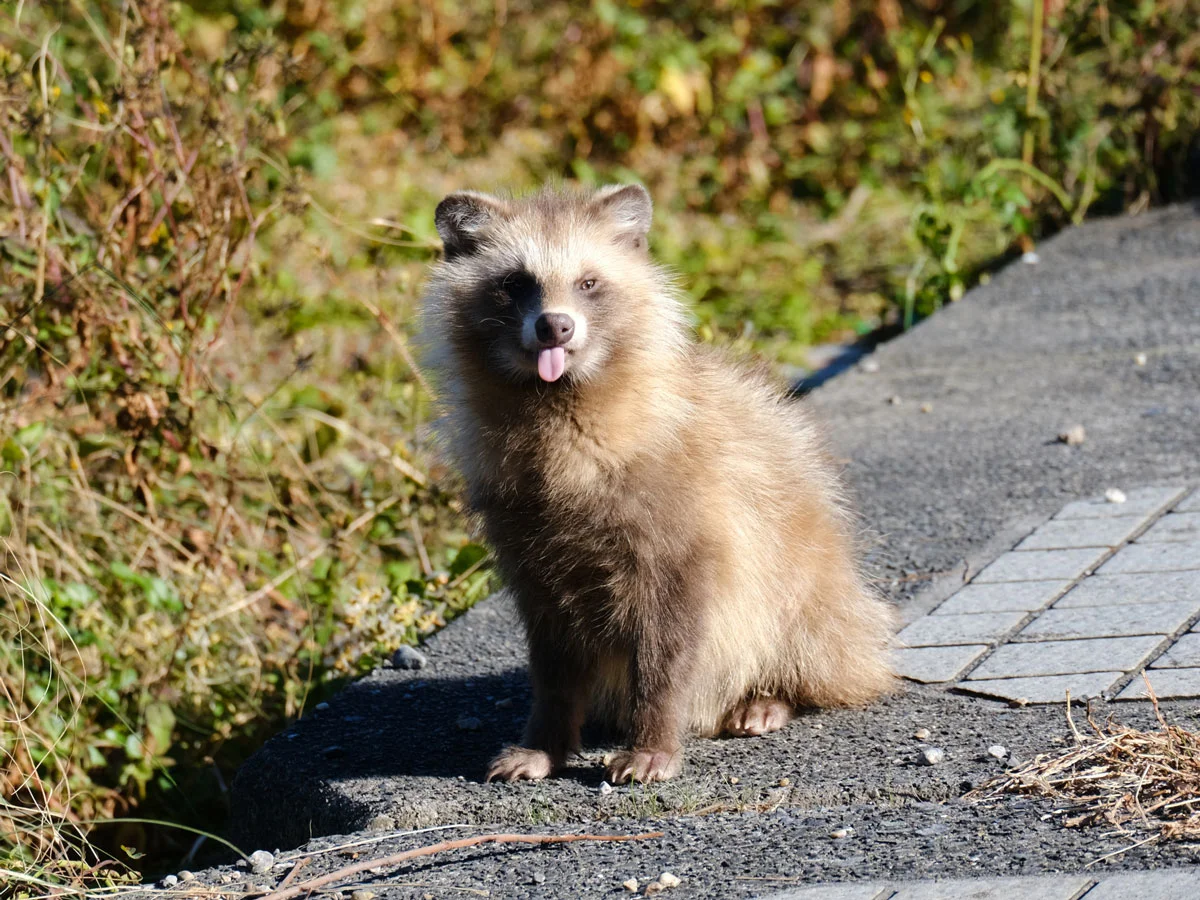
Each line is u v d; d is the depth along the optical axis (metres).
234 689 10.36
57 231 11.46
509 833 6.99
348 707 8.94
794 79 24.09
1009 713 7.81
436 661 9.57
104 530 10.81
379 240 13.41
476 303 8.20
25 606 9.24
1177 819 6.19
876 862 6.16
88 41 14.23
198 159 11.84
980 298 16.69
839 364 16.83
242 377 12.72
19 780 9.03
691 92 22.77
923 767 7.25
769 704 8.34
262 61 12.84
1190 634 8.35
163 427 10.91
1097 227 18.67
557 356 7.64
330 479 12.49
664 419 7.83
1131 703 7.67
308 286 16.25
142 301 10.57
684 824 6.94
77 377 10.98
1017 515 10.74
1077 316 15.60
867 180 22.30
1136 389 13.27
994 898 5.61
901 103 23.38
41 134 10.83
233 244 11.70
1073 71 19.09
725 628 8.00
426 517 12.24
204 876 6.93
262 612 10.77
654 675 7.75
